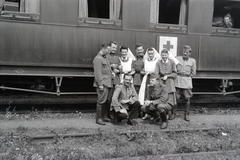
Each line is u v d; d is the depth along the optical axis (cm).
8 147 391
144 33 598
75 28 552
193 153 401
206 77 668
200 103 740
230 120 585
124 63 546
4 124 493
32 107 602
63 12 542
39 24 531
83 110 622
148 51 550
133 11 585
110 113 564
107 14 654
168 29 618
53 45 540
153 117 554
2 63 516
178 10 674
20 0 535
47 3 531
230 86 788
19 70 535
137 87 568
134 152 394
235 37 673
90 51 563
